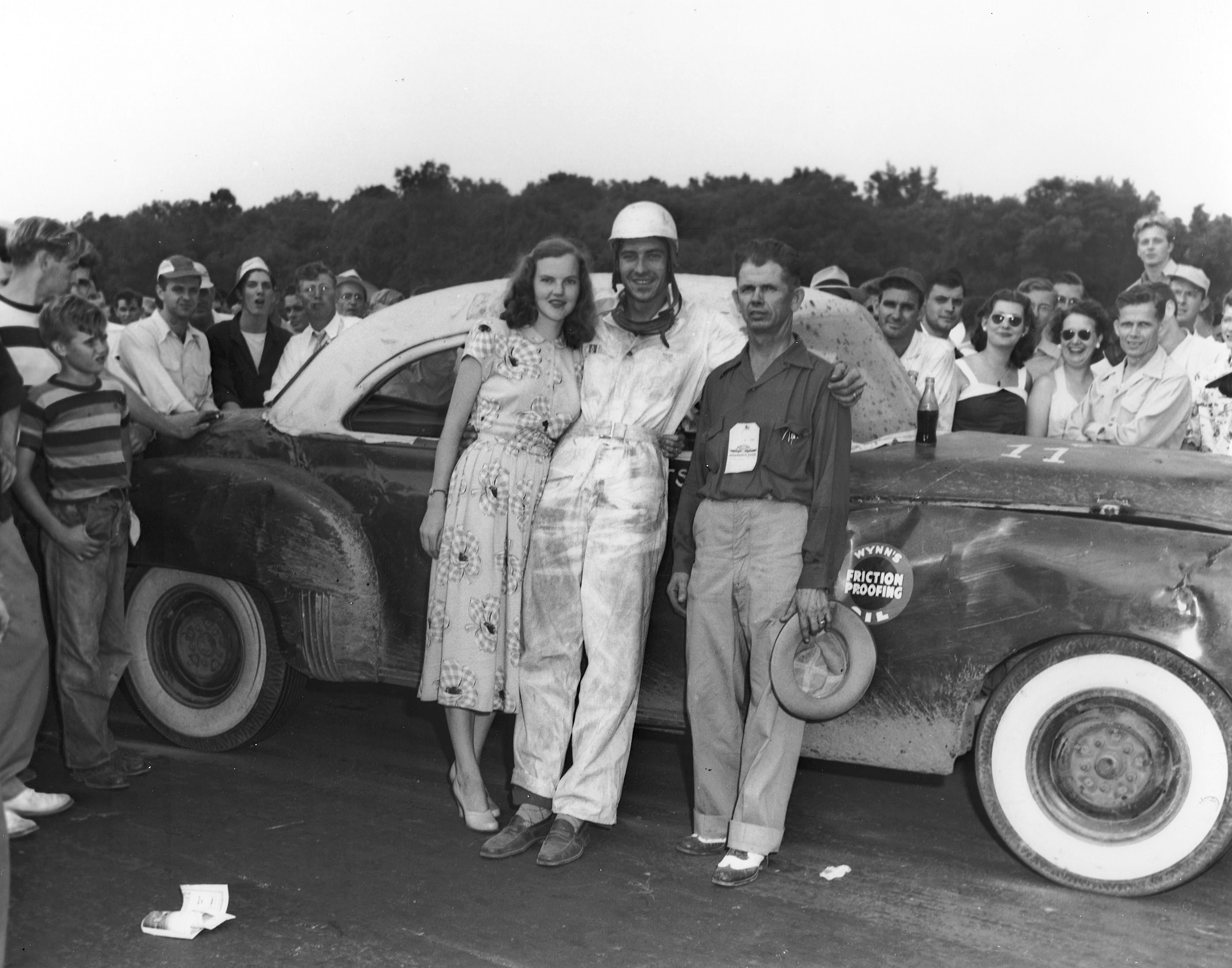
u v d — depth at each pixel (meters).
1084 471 3.17
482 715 3.57
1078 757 3.09
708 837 3.38
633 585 3.30
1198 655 2.89
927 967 2.70
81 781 3.92
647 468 3.35
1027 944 2.82
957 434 3.82
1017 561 3.08
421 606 3.87
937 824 3.64
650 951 2.78
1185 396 4.68
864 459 3.43
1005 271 11.53
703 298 3.78
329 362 4.19
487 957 2.75
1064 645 3.07
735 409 3.21
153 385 5.26
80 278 3.82
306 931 2.88
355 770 4.12
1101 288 10.67
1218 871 3.25
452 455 3.46
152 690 4.38
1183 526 2.97
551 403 3.42
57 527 3.70
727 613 3.24
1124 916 2.97
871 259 12.17
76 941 2.83
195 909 2.91
